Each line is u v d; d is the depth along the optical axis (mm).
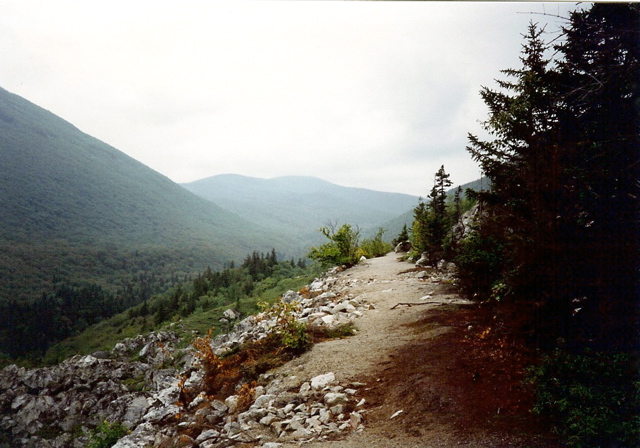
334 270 23797
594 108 5184
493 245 7395
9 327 142250
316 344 8156
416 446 3830
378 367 6316
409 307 10414
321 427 4676
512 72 6078
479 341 6281
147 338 69625
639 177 4508
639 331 4043
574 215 4535
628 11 4809
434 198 20828
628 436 3064
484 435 3762
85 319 155250
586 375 3701
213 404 6223
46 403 46969
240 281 129625
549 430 3615
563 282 4434
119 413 41844
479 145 6305
